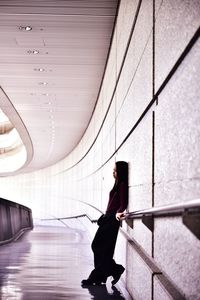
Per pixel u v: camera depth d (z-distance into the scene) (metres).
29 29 7.13
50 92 11.20
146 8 3.56
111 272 4.66
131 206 4.27
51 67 9.20
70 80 10.09
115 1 6.10
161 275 2.70
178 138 2.32
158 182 2.87
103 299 3.97
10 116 14.28
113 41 7.15
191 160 2.04
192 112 2.06
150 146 3.22
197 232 1.70
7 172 29.72
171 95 2.56
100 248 4.68
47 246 9.62
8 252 8.18
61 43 7.78
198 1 1.99
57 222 24.92
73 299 3.96
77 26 7.00
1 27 7.07
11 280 5.02
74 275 5.49
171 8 2.56
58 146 21.02
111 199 4.71
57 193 26.36
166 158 2.63
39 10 6.42
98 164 10.33
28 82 10.33
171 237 2.45
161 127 2.83
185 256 2.14
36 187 30.66
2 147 27.11
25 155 24.78
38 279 5.12
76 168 20.16
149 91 3.30
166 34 2.70
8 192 33.34
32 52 8.29
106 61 8.65
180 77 2.34
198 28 1.96
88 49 8.05
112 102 7.00
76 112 13.44
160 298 2.60
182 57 2.30
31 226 17.95
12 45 7.93
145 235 3.39
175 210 1.91
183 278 2.17
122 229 5.04
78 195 18.64
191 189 2.04
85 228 14.85
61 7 6.30
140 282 3.47
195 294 1.96
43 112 13.61
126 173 4.61
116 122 6.13
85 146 16.31
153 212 2.33
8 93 11.34
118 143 5.75
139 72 3.89
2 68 9.32
